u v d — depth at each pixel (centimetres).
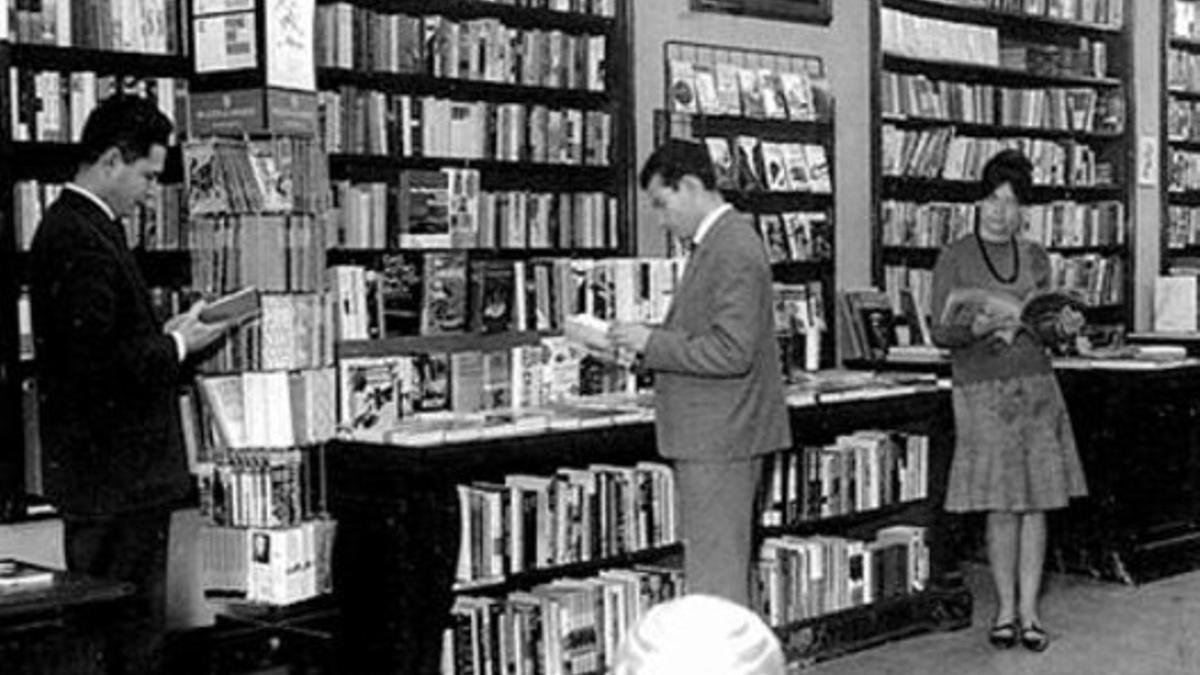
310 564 439
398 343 522
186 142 443
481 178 584
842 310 693
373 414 497
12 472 438
